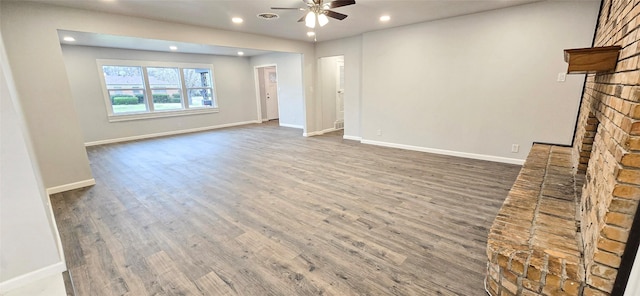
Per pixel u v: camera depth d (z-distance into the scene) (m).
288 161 4.81
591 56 1.55
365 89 5.91
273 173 4.15
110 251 2.25
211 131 8.09
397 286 1.79
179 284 1.86
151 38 4.23
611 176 1.21
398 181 3.68
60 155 3.54
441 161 4.59
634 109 1.05
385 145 5.86
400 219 2.66
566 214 1.83
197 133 7.78
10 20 3.09
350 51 6.24
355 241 2.31
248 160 4.91
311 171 4.21
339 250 2.19
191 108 8.05
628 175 1.08
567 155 3.18
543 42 3.79
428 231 2.44
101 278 1.94
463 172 3.99
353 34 5.88
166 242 2.36
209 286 1.83
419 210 2.83
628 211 1.10
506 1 3.69
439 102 4.91
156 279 1.91
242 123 9.40
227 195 3.35
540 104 3.95
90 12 3.63
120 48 6.58
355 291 1.76
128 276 1.95
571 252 1.44
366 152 5.35
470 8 3.99
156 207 3.05
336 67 7.83
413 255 2.11
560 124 3.85
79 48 6.04
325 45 6.69
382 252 2.15
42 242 1.94
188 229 2.57
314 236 2.40
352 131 6.69
